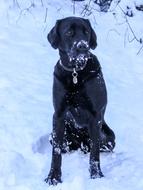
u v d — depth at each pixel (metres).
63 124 3.04
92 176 3.00
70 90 2.95
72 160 3.21
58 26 2.96
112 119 3.82
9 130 3.38
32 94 3.91
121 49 4.89
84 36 2.86
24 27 4.82
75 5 5.26
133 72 4.64
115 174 3.04
